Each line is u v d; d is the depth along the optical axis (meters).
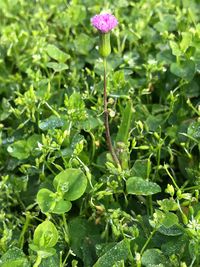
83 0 0.23
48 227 0.13
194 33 0.18
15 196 0.17
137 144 0.17
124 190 0.16
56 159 0.17
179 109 0.18
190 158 0.16
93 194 0.15
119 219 0.15
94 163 0.17
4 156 0.18
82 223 0.15
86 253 0.15
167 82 0.19
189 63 0.18
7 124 0.19
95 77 0.19
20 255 0.14
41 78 0.19
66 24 0.21
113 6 0.22
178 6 0.22
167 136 0.17
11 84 0.20
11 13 0.23
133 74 0.20
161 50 0.20
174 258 0.14
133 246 0.14
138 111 0.18
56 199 0.14
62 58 0.19
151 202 0.15
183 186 0.16
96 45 0.21
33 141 0.17
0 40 0.21
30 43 0.21
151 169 0.16
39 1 0.23
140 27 0.20
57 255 0.14
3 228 0.16
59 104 0.19
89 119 0.17
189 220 0.14
